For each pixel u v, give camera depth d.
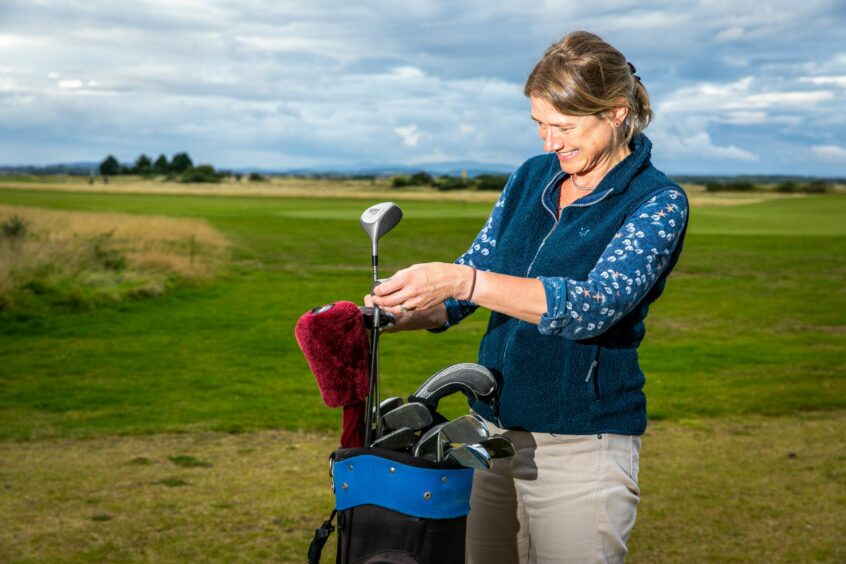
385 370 9.44
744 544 4.02
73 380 8.72
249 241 31.66
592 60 1.63
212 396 7.97
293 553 3.87
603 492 1.77
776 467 5.45
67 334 11.84
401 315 1.85
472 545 1.99
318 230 38.19
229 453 5.84
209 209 56.59
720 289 19.38
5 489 4.85
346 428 1.60
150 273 18.34
